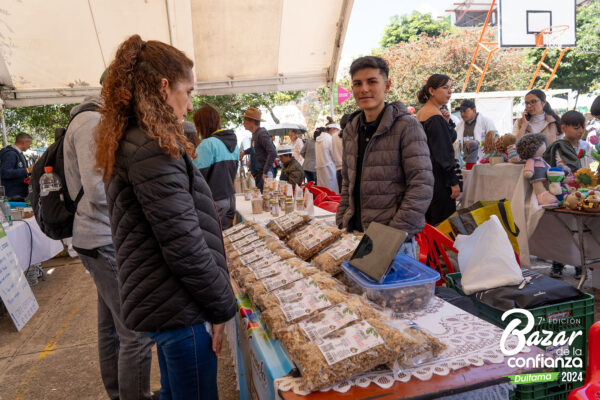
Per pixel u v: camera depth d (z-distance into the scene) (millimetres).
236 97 15023
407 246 1951
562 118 3586
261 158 5656
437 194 3104
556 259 3564
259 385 1231
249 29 6488
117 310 1868
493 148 3854
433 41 21141
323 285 1386
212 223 1280
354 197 2203
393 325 1065
